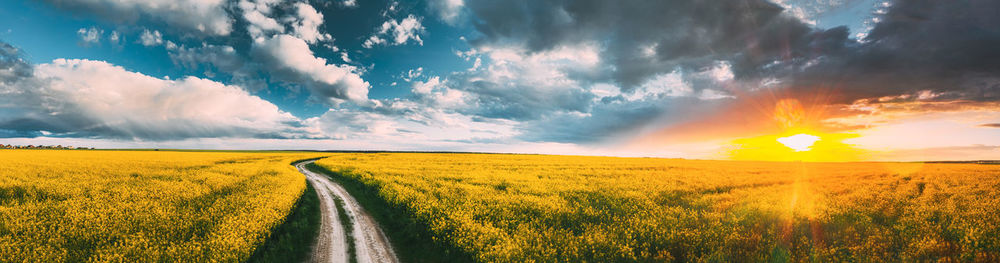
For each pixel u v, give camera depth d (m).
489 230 9.80
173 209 12.16
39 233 8.92
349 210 14.18
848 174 30.91
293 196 14.49
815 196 16.25
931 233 9.22
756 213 12.18
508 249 8.31
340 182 23.64
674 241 9.07
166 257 7.60
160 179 21.45
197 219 10.62
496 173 28.55
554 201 14.69
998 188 19.03
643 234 9.73
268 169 28.41
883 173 32.16
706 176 27.72
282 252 8.82
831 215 11.73
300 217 12.16
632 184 21.47
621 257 8.30
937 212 11.98
